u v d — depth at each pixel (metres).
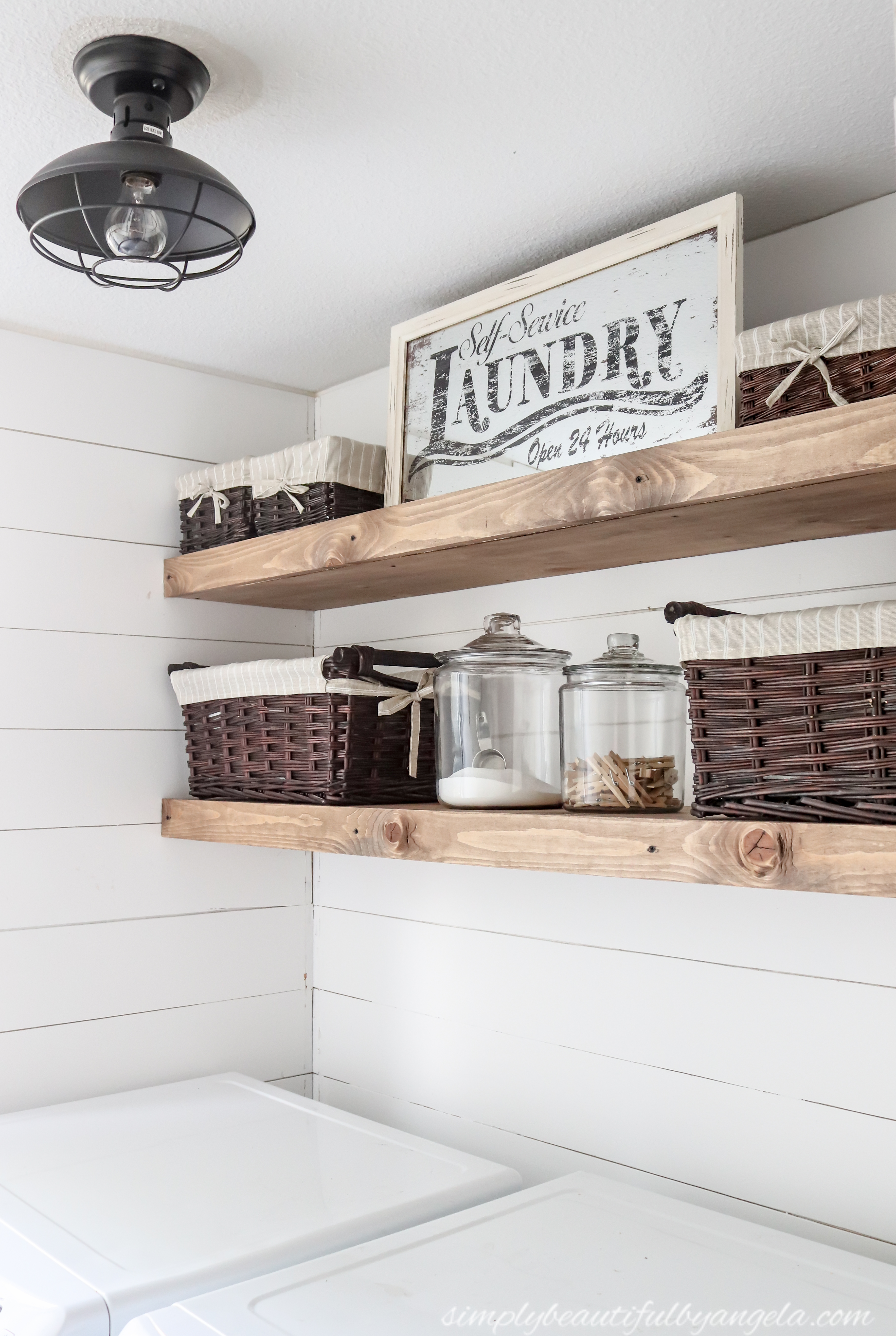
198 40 1.11
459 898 1.96
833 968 1.45
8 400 1.91
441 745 1.59
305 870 2.26
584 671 1.43
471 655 1.55
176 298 1.78
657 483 1.25
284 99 1.22
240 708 1.89
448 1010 1.97
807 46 1.13
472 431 1.66
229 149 1.33
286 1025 2.21
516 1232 1.40
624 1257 1.32
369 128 1.28
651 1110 1.65
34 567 1.92
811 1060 1.47
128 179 1.12
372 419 2.18
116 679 2.01
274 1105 1.91
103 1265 1.28
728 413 1.32
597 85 1.20
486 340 1.66
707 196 1.45
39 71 1.15
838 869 1.08
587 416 1.50
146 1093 1.96
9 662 1.88
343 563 1.66
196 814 1.94
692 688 1.25
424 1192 1.51
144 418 2.07
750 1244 1.37
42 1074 1.89
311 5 1.06
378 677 1.72
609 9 1.07
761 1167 1.52
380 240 1.58
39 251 1.25
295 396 2.31
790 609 1.50
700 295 1.38
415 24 1.09
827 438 1.10
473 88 1.20
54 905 1.91
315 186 1.42
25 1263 1.29
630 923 1.69
